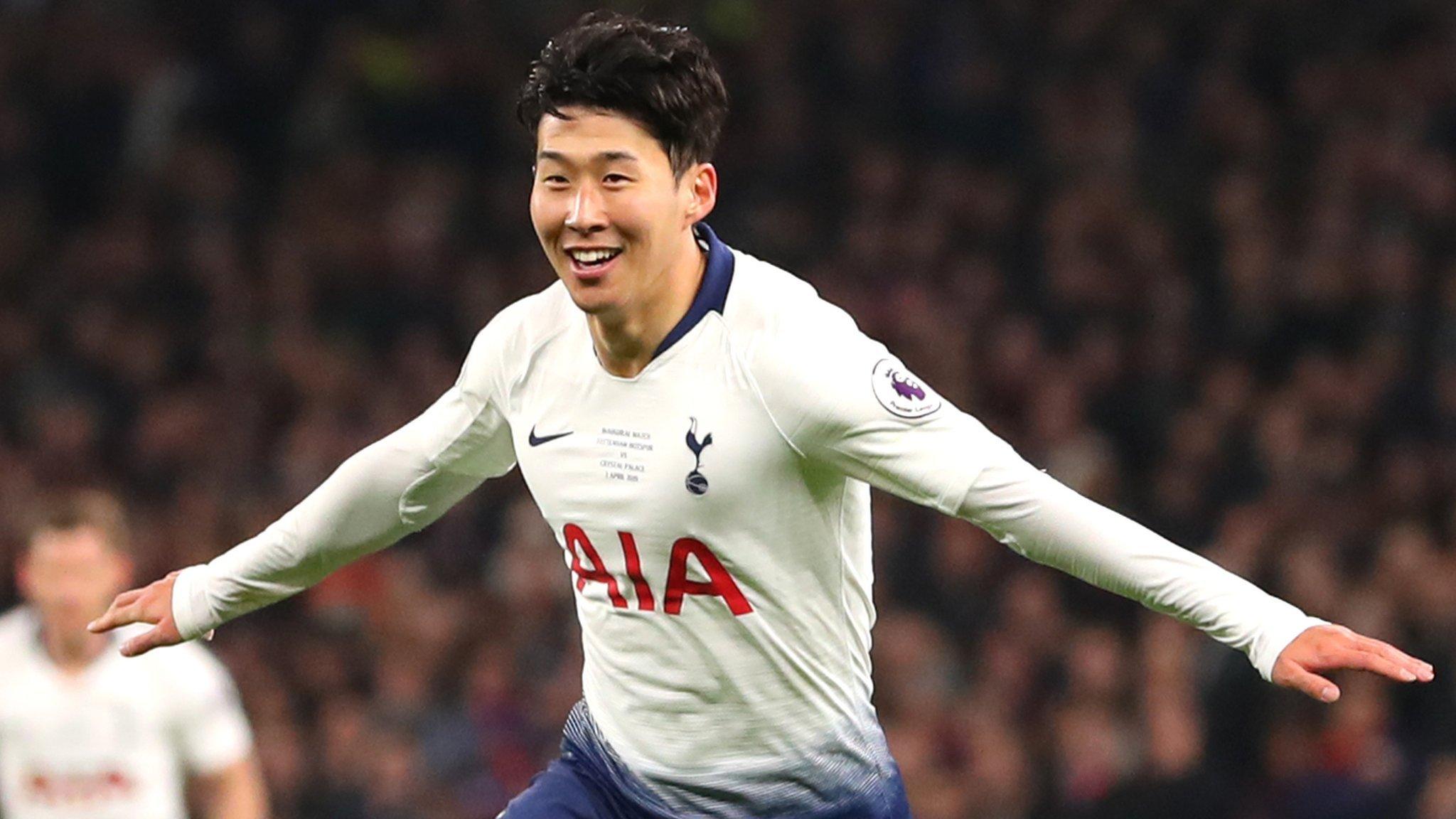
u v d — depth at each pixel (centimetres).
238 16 5044
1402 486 3644
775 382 1295
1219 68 4822
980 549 3509
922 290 4347
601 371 1340
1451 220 4375
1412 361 4012
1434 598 3256
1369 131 4638
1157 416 3966
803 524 1343
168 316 4497
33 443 4125
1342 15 4866
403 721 3272
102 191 4862
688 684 1381
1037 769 3106
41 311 4481
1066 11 4925
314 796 3206
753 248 4497
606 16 1292
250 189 4850
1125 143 4697
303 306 4478
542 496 1382
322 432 4022
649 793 1425
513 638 3425
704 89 1283
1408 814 2958
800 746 1412
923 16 4944
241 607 1500
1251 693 3052
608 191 1255
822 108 4866
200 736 2316
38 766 2281
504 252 4644
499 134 4931
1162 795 2805
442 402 1438
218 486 3981
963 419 1291
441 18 5081
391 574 3600
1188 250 4500
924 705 3178
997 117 4816
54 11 5025
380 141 4906
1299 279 4247
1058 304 4288
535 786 1477
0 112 4906
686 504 1322
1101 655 3198
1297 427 3778
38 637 2300
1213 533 3691
